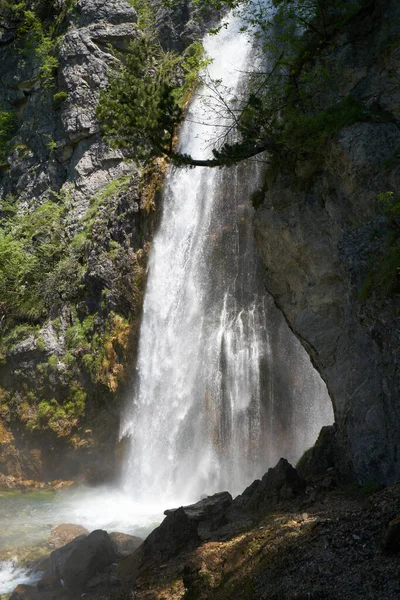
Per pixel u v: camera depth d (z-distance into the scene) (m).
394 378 9.34
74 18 26.59
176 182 20.25
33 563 11.95
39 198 26.02
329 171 11.48
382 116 11.21
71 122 24.89
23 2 29.31
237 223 18.03
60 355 22.00
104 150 24.06
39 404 22.08
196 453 17.58
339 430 11.04
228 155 12.23
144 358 19.69
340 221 11.16
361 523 8.06
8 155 27.91
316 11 13.06
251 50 19.94
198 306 18.55
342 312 11.43
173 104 12.73
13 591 10.64
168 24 24.55
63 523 14.57
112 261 21.27
